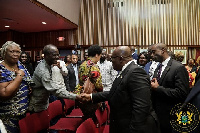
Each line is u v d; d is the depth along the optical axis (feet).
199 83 5.74
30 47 27.99
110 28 26.61
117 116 5.52
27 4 16.17
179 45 26.16
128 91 5.41
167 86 7.23
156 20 26.11
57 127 8.64
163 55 7.70
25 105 6.29
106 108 8.96
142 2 26.27
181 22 26.18
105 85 12.85
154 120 5.46
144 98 5.09
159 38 26.08
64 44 27.22
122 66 5.79
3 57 6.07
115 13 26.58
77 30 26.94
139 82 5.21
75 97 7.22
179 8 26.16
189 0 26.18
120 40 26.40
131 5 26.32
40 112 7.18
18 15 19.49
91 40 26.78
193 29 26.27
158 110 7.25
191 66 21.25
